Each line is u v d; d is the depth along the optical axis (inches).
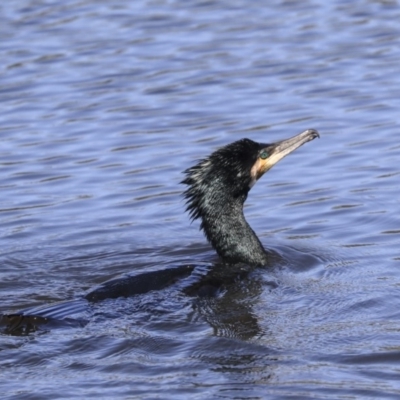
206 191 709.9
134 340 568.7
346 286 653.9
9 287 656.4
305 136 723.4
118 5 1325.0
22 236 766.5
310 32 1216.8
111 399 511.8
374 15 1259.8
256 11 1294.3
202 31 1234.0
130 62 1150.3
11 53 1183.6
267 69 1118.4
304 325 594.9
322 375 534.9
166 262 701.9
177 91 1072.8
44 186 873.5
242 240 706.2
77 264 700.7
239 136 958.4
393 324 594.9
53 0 1341.0
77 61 1157.1
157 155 925.8
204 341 570.6
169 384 526.0
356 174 866.8
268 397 513.7
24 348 557.9
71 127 996.6
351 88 1057.5
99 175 890.1
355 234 753.0
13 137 979.3
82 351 557.6
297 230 768.9
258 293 643.5
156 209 816.9
